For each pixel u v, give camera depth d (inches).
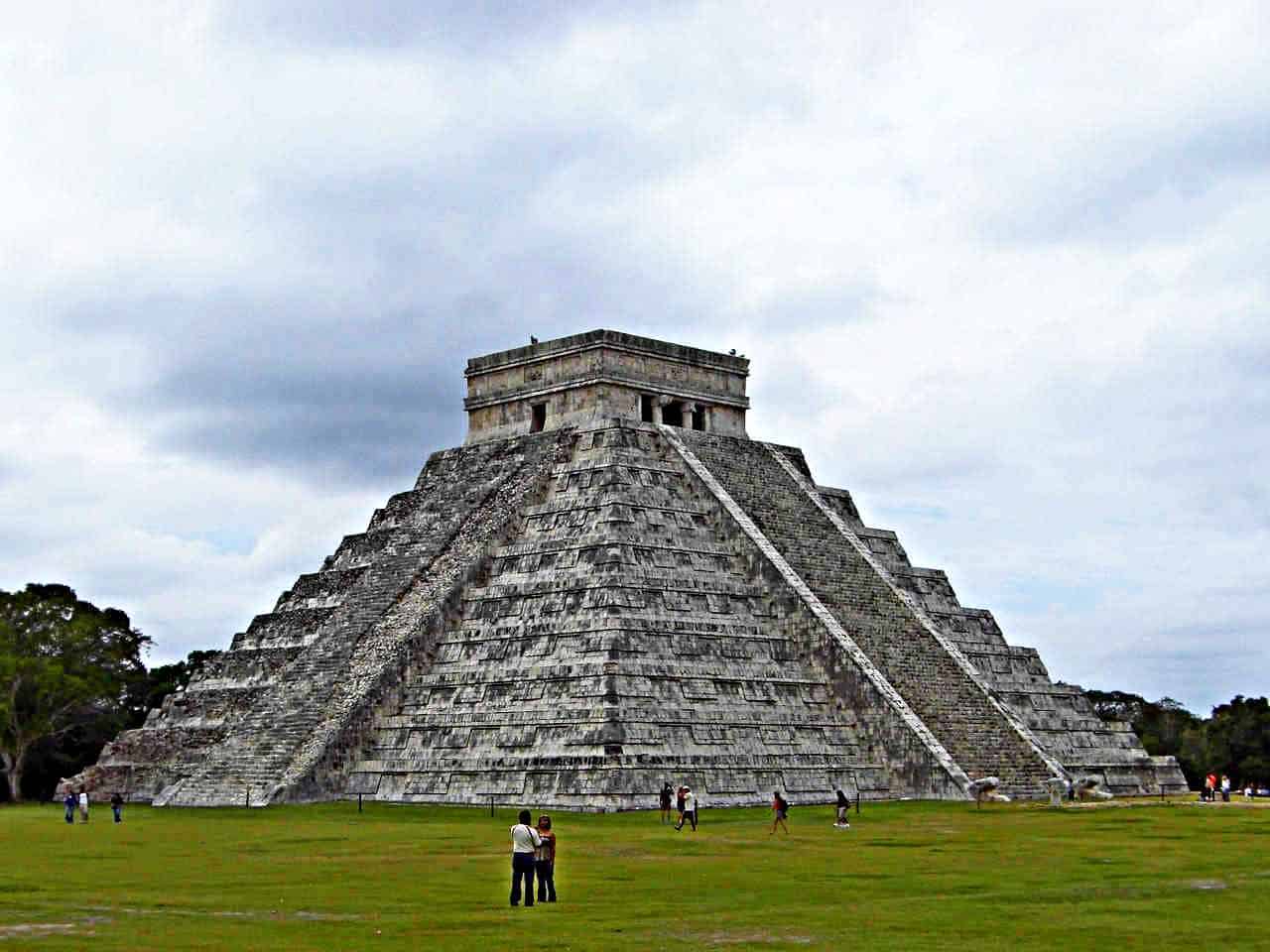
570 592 2669.8
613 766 2405.3
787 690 2706.7
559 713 2512.3
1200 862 1608.0
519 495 2957.7
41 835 2091.5
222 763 2741.1
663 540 2827.3
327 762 2635.3
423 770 2613.2
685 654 2623.0
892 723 2662.4
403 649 2743.6
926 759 2610.7
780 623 2822.3
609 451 2962.6
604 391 3061.0
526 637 2662.4
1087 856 1678.2
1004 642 3265.3
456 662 2736.2
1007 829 2048.5
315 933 1102.4
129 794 3053.6
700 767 2497.5
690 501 3002.0
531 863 1273.4
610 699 2468.0
